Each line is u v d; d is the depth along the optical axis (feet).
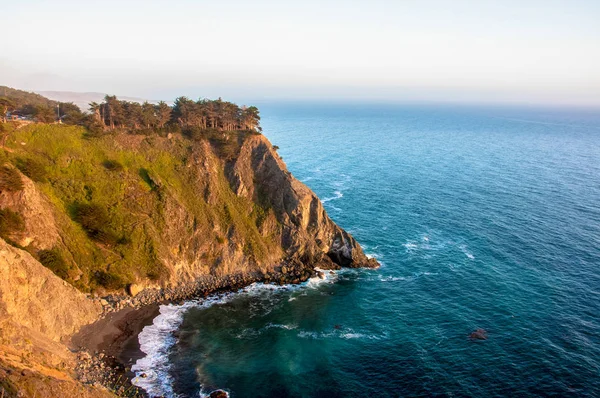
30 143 303.27
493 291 274.16
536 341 220.64
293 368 203.00
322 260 324.60
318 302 269.85
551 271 299.38
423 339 226.79
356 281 298.56
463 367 202.59
